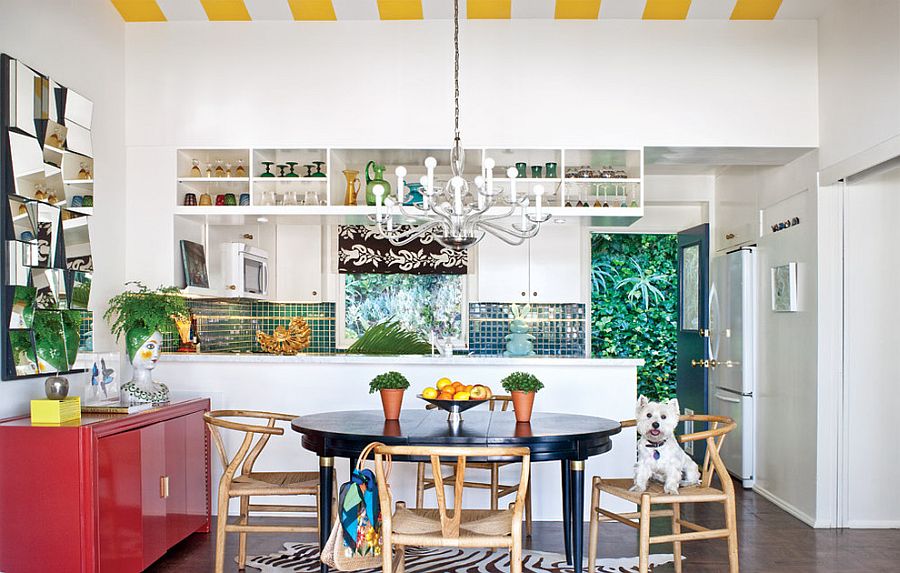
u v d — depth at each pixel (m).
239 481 4.11
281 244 7.34
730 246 7.21
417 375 5.41
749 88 5.37
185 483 4.61
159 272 5.42
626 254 9.36
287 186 5.73
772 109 5.36
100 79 5.09
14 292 3.95
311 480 4.14
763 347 6.28
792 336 5.66
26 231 4.07
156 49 5.48
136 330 4.48
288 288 7.34
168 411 4.38
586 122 5.39
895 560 4.43
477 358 5.35
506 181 5.62
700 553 4.55
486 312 7.64
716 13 5.31
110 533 3.70
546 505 5.29
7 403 3.94
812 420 5.29
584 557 4.46
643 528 3.67
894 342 5.20
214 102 5.47
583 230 7.77
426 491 5.29
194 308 6.14
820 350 5.21
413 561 4.38
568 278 7.36
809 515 5.31
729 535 3.77
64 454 3.56
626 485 4.07
